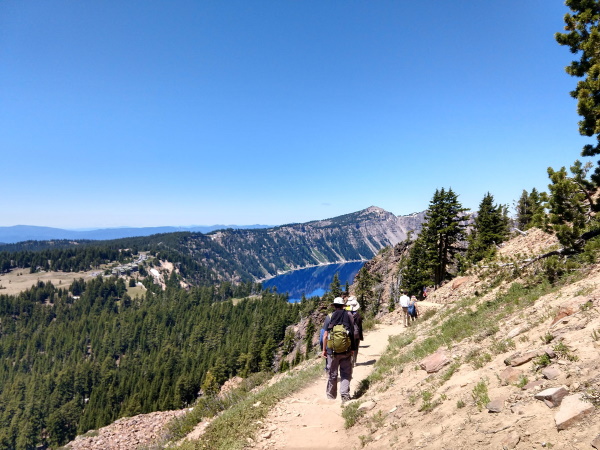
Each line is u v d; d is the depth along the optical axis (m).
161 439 12.90
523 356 4.78
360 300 75.75
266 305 198.12
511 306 9.14
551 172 10.97
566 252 10.55
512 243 21.62
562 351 4.30
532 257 12.07
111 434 19.23
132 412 106.12
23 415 122.19
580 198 10.48
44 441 119.81
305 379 11.23
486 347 6.59
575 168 10.77
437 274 43.06
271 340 112.50
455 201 41.59
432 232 42.19
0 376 175.62
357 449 5.22
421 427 4.71
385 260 93.31
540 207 11.36
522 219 50.75
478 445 3.52
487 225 45.88
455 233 41.66
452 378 5.85
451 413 4.57
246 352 117.69
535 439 3.15
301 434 6.47
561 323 5.31
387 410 6.14
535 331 5.91
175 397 106.06
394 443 4.71
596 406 3.08
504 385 4.47
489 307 10.55
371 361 12.01
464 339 8.21
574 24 13.40
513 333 6.44
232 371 112.12
